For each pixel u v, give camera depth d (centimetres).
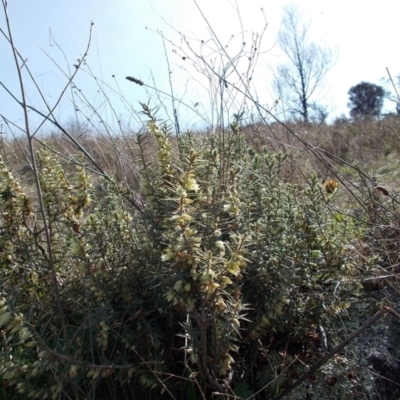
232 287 181
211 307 167
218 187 198
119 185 233
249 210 201
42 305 188
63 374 160
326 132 780
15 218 196
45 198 198
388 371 207
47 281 193
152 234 187
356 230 272
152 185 194
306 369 203
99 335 172
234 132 242
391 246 272
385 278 242
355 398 196
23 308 186
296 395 196
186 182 164
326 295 213
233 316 166
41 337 174
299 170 338
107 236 195
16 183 196
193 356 157
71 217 196
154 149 215
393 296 245
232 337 173
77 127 389
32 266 192
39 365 160
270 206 214
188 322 165
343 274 220
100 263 187
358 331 184
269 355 203
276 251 200
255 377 204
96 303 188
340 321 226
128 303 183
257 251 193
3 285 190
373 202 279
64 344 172
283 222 208
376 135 674
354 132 800
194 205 186
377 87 2534
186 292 159
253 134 364
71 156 227
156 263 183
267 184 234
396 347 217
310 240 220
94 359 178
